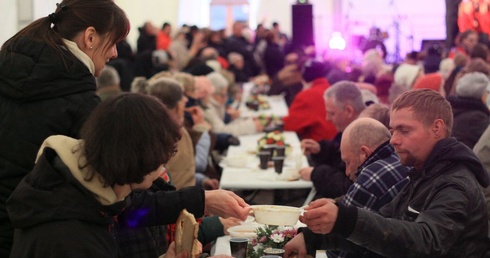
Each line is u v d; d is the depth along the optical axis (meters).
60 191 1.99
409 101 2.73
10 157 2.51
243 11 24.92
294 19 17.28
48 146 2.04
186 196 2.57
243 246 2.91
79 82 2.56
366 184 3.32
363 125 3.49
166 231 2.91
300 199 5.60
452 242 2.51
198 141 5.80
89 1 2.65
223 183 5.03
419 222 2.50
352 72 9.50
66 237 1.95
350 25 19.09
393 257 2.46
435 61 11.19
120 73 10.73
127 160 1.95
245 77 15.01
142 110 1.98
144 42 15.09
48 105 2.52
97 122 1.98
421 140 2.71
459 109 5.42
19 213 1.99
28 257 1.96
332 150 5.42
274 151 6.11
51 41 2.57
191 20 24.38
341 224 2.39
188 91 6.68
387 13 19.53
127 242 2.61
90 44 2.64
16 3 6.11
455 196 2.55
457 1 11.16
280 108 10.19
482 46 8.23
